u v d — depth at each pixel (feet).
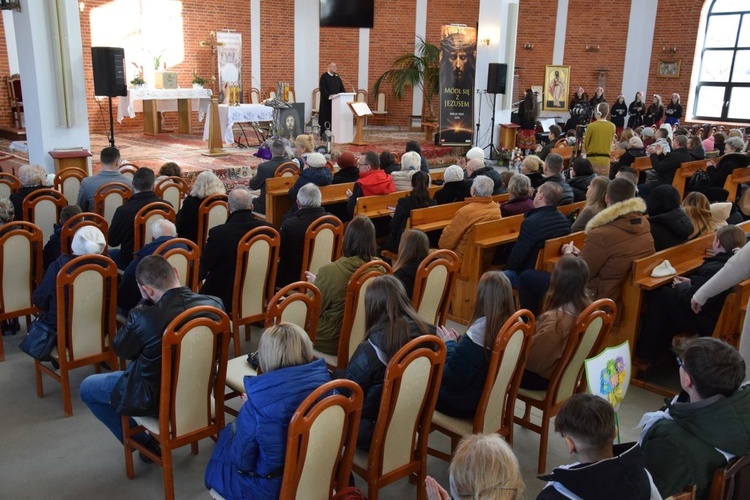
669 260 15.11
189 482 10.29
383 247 21.99
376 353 8.80
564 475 6.13
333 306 12.07
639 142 32.27
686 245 15.62
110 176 19.83
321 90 43.98
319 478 7.66
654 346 14.32
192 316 9.15
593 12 53.88
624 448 7.25
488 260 18.34
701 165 28.81
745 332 11.39
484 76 41.81
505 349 9.31
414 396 8.69
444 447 11.64
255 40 47.96
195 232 18.04
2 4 26.03
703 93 52.95
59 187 22.61
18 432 11.60
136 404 9.21
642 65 54.34
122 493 10.02
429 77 49.67
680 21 52.06
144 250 13.03
